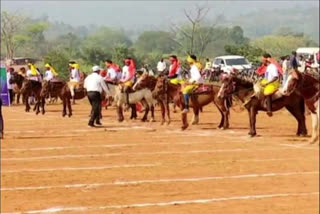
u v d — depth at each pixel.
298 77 43.72
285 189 30.86
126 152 41.69
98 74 56.75
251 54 128.88
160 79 56.06
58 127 56.69
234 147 43.62
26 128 56.09
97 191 30.55
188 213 26.39
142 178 33.50
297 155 40.12
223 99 51.84
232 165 36.97
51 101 90.44
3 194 29.89
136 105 64.62
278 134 50.56
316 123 44.19
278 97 47.75
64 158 39.41
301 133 49.12
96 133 51.56
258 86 48.06
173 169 35.84
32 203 28.19
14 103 91.25
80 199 28.92
